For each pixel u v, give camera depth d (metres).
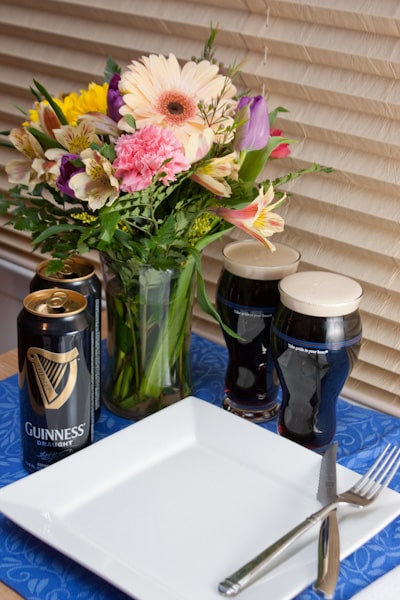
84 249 0.88
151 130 0.79
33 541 0.82
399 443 0.99
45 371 0.85
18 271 1.59
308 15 1.04
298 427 0.98
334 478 0.87
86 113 0.86
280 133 0.97
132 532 0.81
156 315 0.97
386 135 1.03
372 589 0.74
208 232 0.99
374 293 1.12
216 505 0.85
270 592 0.72
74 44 1.29
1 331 1.69
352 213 1.09
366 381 1.17
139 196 0.85
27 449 0.91
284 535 0.78
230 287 1.00
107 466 0.89
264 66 1.11
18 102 1.42
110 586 0.77
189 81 0.86
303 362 0.92
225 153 0.91
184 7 1.15
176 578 0.75
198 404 1.00
